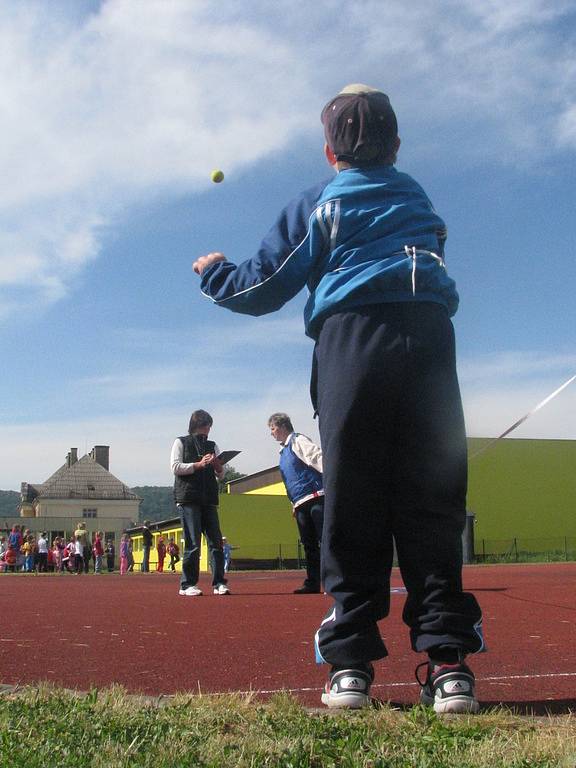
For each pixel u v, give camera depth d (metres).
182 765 1.94
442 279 3.02
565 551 33.22
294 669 3.51
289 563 37.38
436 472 2.88
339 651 2.79
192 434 8.61
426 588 2.84
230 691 2.99
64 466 89.62
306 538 8.73
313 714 2.56
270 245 3.09
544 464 35.00
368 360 2.89
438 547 2.85
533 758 2.03
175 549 38.34
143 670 3.47
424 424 2.88
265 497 37.59
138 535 53.62
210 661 3.71
